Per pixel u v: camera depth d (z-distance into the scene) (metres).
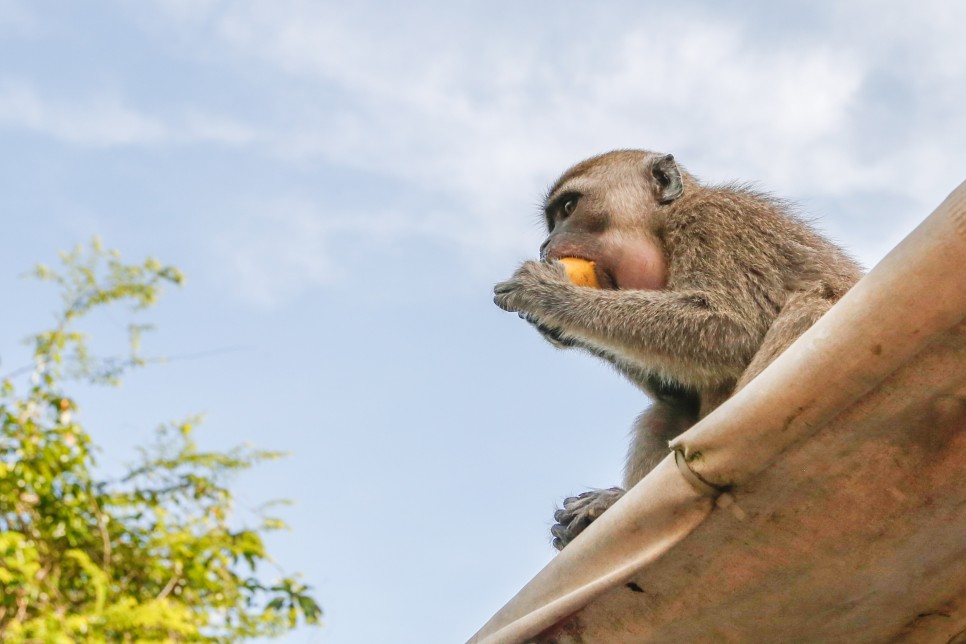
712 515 4.22
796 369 3.94
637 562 4.28
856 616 4.67
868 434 4.02
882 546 4.29
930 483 4.09
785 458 4.07
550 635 4.73
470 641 4.88
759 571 4.38
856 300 3.83
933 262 3.64
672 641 4.72
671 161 10.12
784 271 8.84
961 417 3.98
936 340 3.75
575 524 7.59
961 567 4.49
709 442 4.13
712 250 9.11
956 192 3.64
